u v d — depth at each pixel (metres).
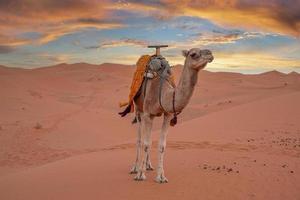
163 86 10.40
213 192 9.88
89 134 29.61
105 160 14.78
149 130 11.11
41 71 121.56
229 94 65.12
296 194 9.71
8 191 10.98
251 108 27.98
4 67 108.69
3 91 50.59
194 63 9.33
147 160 12.39
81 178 11.70
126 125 34.44
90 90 79.62
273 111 26.78
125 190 10.25
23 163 21.16
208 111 42.78
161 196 9.73
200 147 17.89
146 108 10.93
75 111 40.59
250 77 113.50
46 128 30.52
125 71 129.75
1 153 23.55
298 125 22.47
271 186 10.27
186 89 9.62
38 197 10.16
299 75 116.44
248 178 10.96
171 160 14.05
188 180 10.92
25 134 28.58
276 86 82.12
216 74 117.69
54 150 24.31
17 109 39.84
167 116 10.73
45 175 12.57
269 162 13.21
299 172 11.66
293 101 29.38
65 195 10.14
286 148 16.77
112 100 58.69
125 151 17.45
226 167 12.44
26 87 66.88
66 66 144.50
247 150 16.53
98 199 9.73
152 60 11.00
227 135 20.91
